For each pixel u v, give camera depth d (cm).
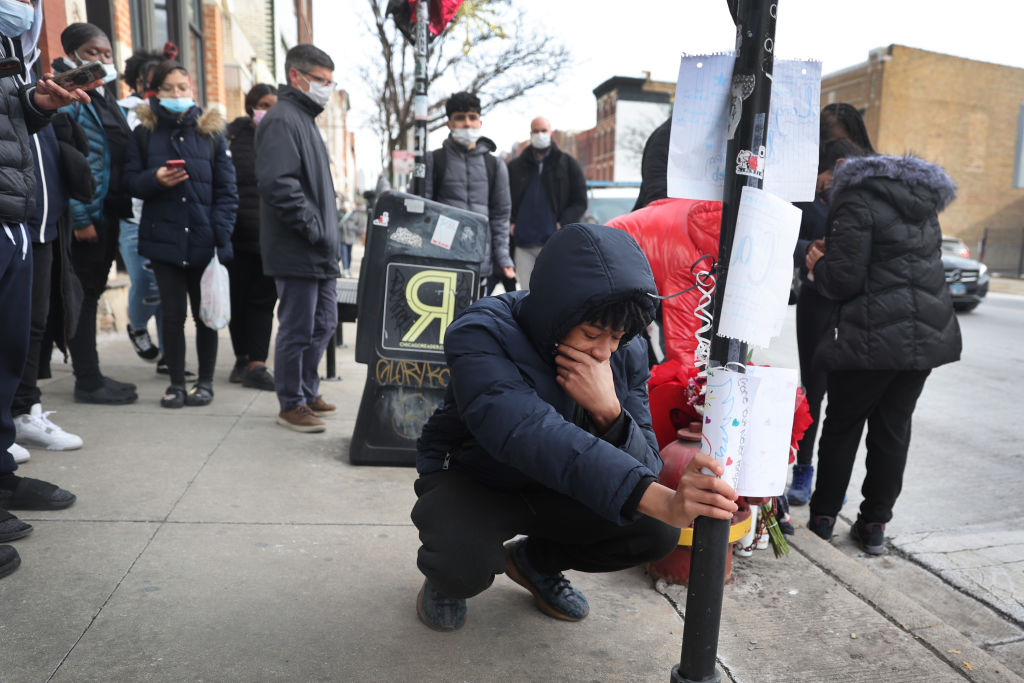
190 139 400
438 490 189
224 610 210
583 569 204
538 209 631
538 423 154
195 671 182
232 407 434
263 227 376
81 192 314
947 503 386
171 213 397
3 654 183
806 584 253
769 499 260
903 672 203
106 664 182
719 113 146
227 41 1247
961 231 3566
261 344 493
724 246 145
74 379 475
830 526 330
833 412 318
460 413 168
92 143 378
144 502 283
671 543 194
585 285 150
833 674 200
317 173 374
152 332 669
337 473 332
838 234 299
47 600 209
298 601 218
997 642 258
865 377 305
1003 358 823
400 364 342
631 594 238
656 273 264
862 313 298
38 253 304
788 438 151
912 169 294
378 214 340
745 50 139
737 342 144
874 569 313
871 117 3419
